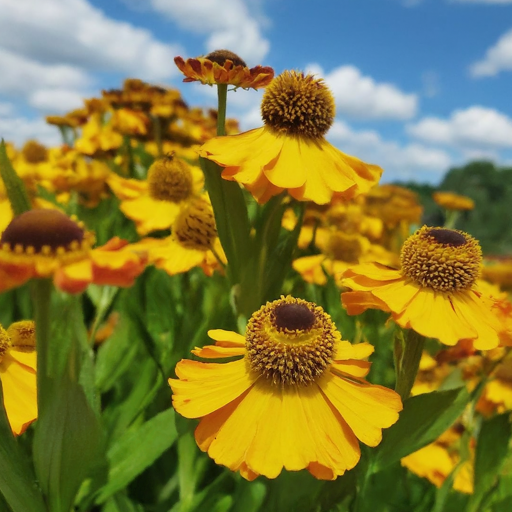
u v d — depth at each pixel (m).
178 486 0.18
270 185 0.15
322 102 0.16
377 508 0.16
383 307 0.13
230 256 0.16
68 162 0.36
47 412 0.11
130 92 0.36
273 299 0.17
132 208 0.26
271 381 0.12
